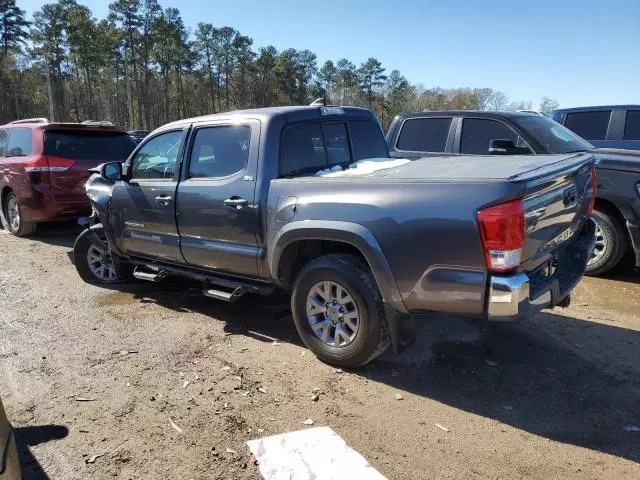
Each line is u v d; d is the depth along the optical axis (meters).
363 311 3.50
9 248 7.97
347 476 2.65
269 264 3.99
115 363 3.95
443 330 4.46
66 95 87.06
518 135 6.30
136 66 87.81
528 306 3.02
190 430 3.07
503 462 2.75
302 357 4.00
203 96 95.88
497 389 3.50
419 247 3.13
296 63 95.88
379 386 3.55
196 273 4.74
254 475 2.68
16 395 3.50
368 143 4.98
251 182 4.00
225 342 4.30
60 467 2.76
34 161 7.75
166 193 4.67
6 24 82.88
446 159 4.41
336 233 3.45
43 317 4.94
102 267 5.96
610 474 2.65
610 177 5.66
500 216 2.85
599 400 3.35
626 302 5.19
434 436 2.99
